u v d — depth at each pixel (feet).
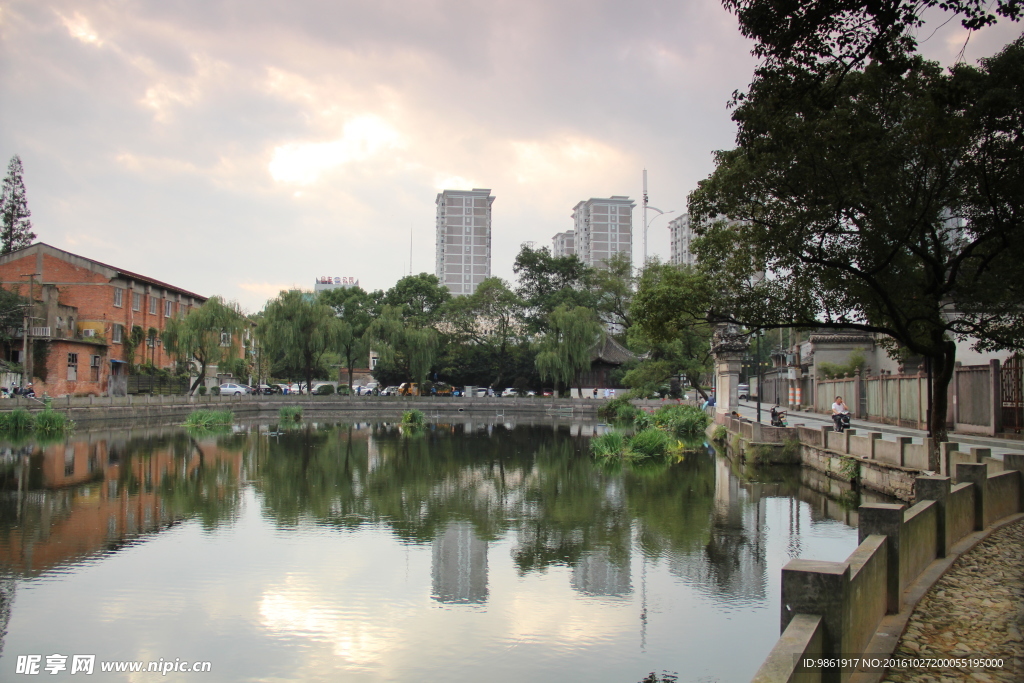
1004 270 44.50
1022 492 40.63
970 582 26.40
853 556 19.97
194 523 53.47
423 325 245.45
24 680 27.20
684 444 110.52
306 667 28.37
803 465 81.00
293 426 160.56
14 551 44.98
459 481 74.95
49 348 158.40
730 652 29.58
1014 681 18.43
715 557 43.65
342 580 39.37
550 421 185.98
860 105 41.24
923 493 29.91
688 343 178.91
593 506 60.13
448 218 410.11
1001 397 72.84
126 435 126.41
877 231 43.73
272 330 203.21
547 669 28.09
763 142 40.60
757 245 48.42
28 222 199.72
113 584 38.50
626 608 34.81
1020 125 39.47
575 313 215.92
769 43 34.73
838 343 154.92
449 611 34.53
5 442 108.58
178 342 177.37
